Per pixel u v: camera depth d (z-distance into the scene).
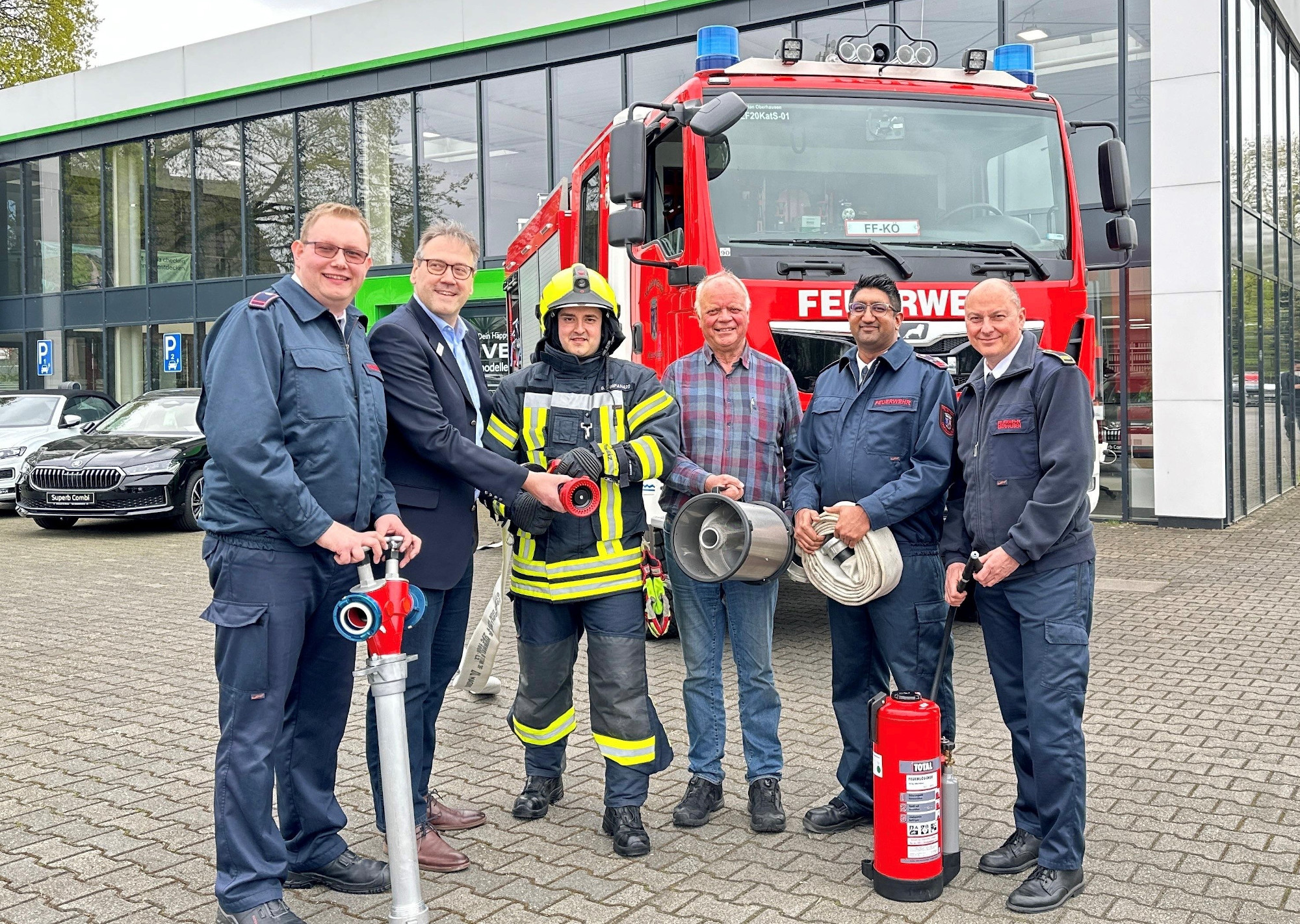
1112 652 6.57
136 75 21.22
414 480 3.81
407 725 3.80
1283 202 14.45
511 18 16.55
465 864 3.74
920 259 6.30
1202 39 11.14
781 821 4.05
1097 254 12.08
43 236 23.58
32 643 7.39
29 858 3.88
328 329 3.42
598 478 3.83
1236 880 3.56
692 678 4.25
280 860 3.25
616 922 3.35
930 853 3.47
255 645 3.21
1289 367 14.91
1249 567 9.28
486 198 17.41
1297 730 5.07
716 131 5.91
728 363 4.43
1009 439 3.62
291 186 19.80
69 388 16.88
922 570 3.99
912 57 6.90
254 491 3.10
